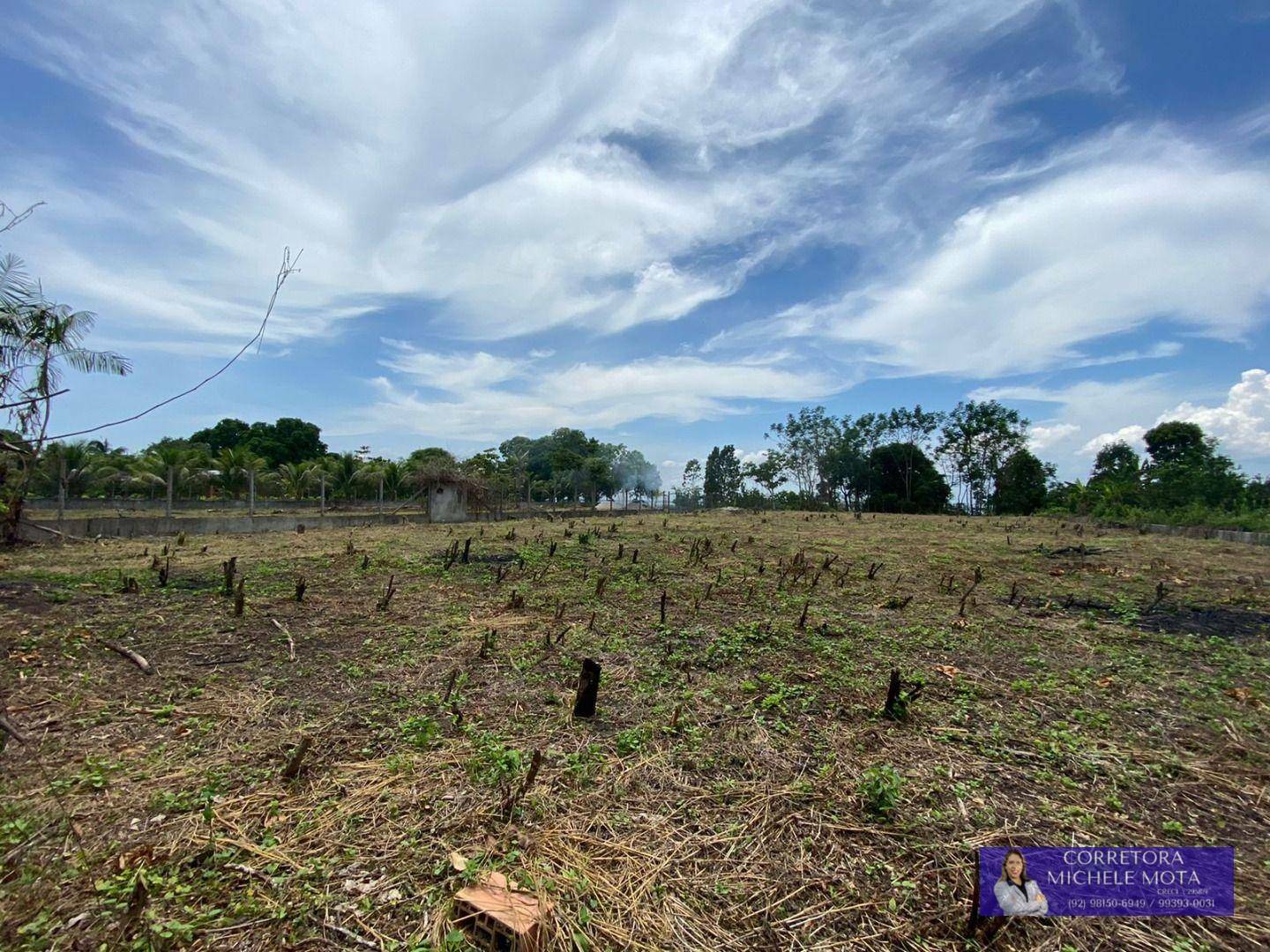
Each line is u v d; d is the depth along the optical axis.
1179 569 9.48
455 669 4.48
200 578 7.54
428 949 1.96
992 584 8.34
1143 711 3.98
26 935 1.99
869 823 2.71
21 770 3.03
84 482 23.94
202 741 3.38
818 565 9.50
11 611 5.66
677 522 18.47
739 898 2.26
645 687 4.29
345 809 2.74
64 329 6.59
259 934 2.04
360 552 9.91
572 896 2.23
